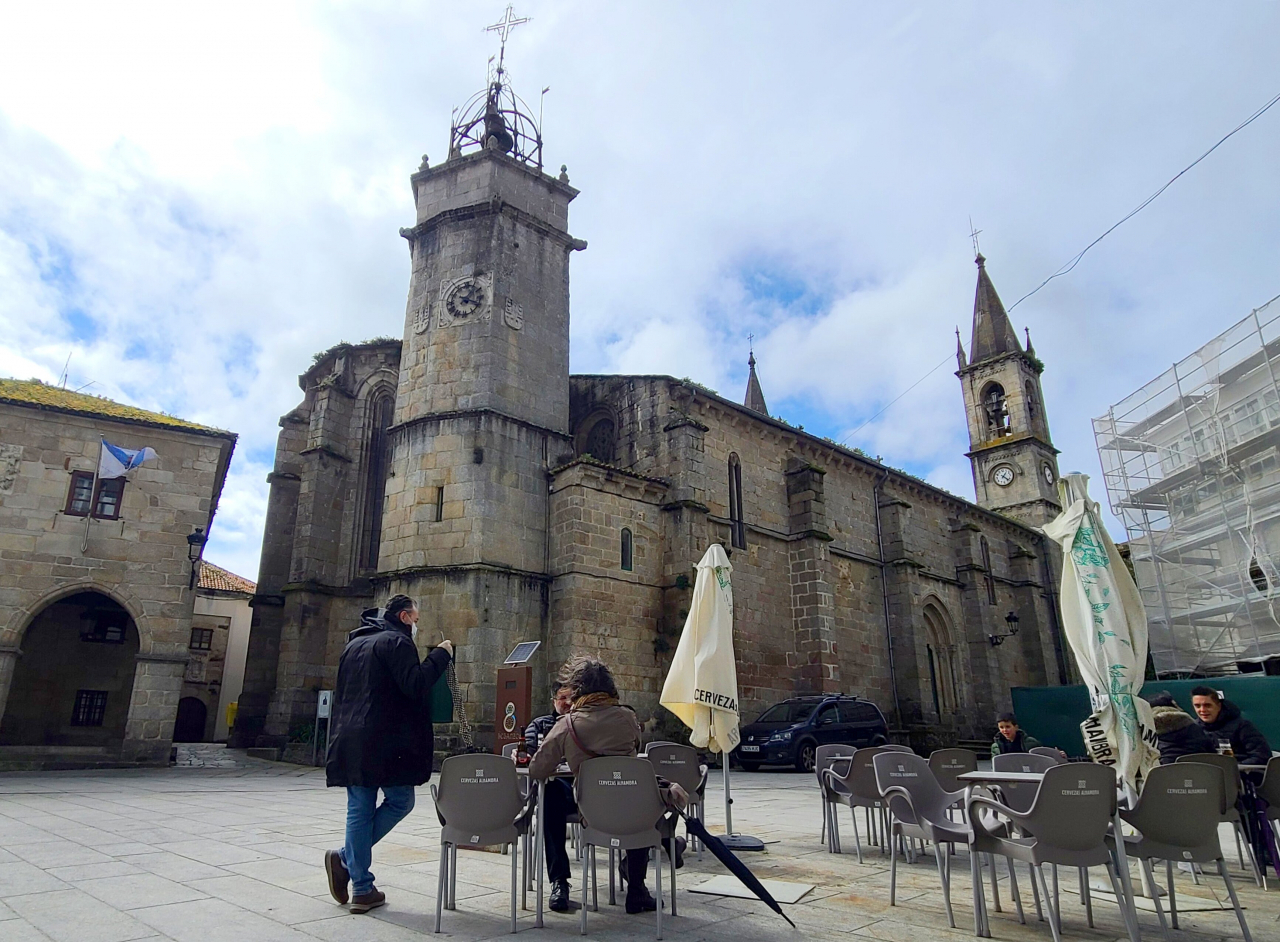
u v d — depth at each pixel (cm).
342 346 3048
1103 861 581
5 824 1052
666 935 586
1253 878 865
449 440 2356
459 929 590
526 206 2728
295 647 2634
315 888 693
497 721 1744
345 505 2894
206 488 2247
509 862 864
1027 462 5206
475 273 2545
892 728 3225
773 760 2173
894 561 3441
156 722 2062
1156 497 2886
